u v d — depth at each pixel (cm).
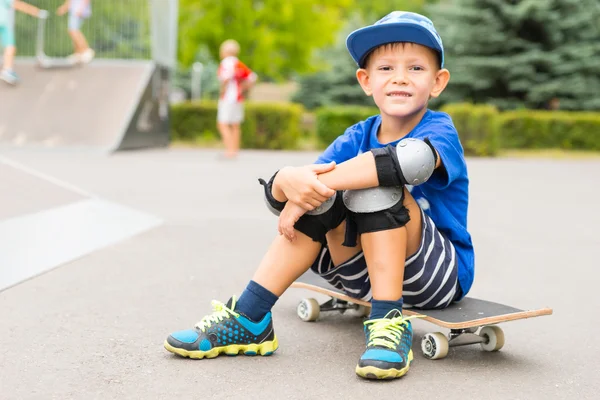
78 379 195
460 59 1806
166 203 577
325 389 192
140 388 189
